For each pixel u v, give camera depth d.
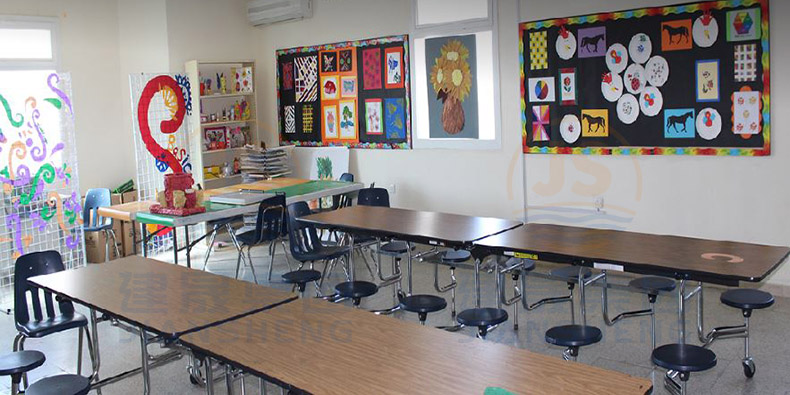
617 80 6.50
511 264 5.09
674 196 6.34
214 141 8.94
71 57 8.67
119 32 9.09
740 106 5.91
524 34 7.00
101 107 8.98
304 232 6.02
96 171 8.97
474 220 5.37
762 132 5.83
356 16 8.37
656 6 6.20
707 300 5.89
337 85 8.70
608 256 4.02
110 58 9.05
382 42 8.16
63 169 7.39
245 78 9.20
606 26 6.49
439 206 7.97
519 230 4.93
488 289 6.54
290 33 9.12
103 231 8.23
